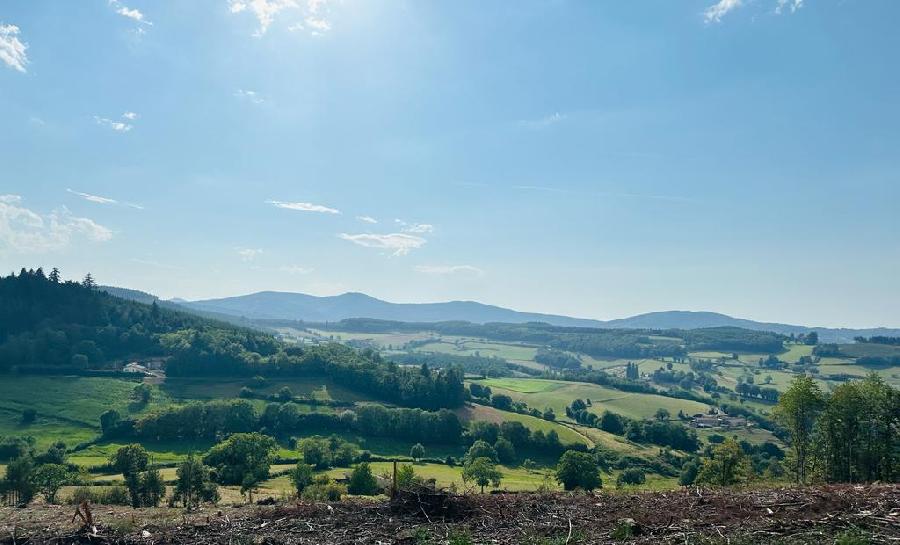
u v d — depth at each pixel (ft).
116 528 33.45
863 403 120.26
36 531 33.14
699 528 31.63
